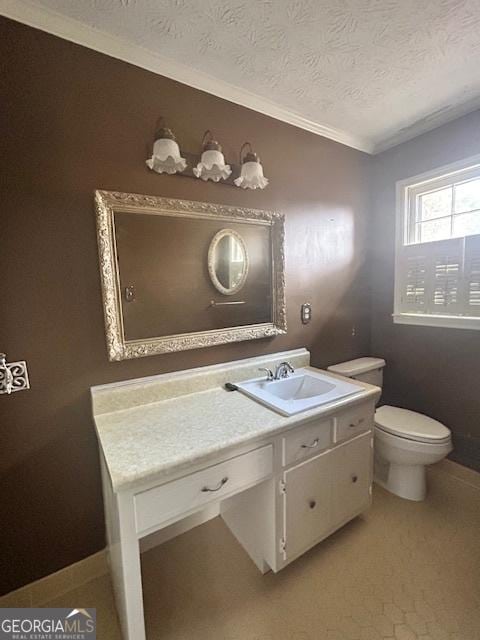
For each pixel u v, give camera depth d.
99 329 1.26
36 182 1.09
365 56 1.30
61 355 1.19
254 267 1.67
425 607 1.14
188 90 1.38
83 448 1.26
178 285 1.42
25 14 1.03
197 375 1.50
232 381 1.62
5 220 1.05
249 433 1.08
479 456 1.84
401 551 1.39
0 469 1.11
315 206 1.93
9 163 1.05
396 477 1.77
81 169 1.17
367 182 2.21
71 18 1.07
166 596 1.22
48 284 1.14
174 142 1.21
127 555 0.88
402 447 1.64
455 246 1.87
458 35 1.19
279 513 1.20
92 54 1.16
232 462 1.05
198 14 1.07
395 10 1.07
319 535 1.35
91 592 1.25
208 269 1.51
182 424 1.16
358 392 1.44
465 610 1.13
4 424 1.11
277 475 1.18
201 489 0.99
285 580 1.27
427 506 1.68
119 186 1.25
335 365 2.12
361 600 1.18
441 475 1.96
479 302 1.79
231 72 1.38
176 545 1.48
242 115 1.56
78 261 1.19
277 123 1.71
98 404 1.25
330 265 2.05
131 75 1.24
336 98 1.61
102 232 1.21
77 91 1.14
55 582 1.24
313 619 1.12
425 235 2.05
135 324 1.32
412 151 2.01
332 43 1.22
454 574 1.28
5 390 1.09
